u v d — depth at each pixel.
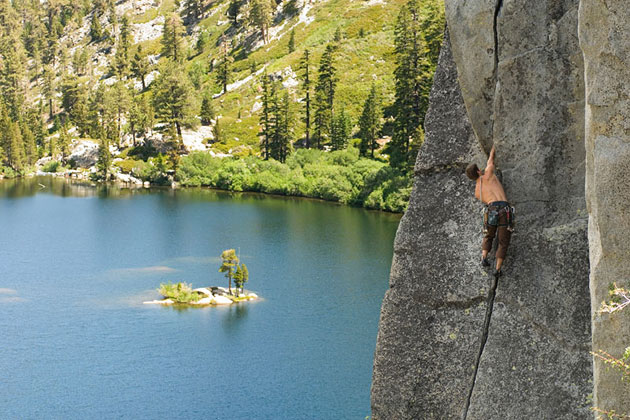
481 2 7.72
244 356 43.66
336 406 36.84
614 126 6.02
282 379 40.34
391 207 93.75
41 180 145.12
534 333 7.71
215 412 35.97
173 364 42.38
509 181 7.90
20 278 62.56
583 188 7.48
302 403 37.16
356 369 41.81
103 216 95.94
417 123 100.88
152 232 83.75
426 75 98.56
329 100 140.50
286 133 132.50
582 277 7.43
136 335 47.44
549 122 7.57
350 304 54.03
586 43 6.09
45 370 41.28
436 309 8.61
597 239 6.21
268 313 52.16
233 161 129.38
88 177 147.75
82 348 44.81
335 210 96.44
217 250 73.44
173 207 102.94
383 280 60.69
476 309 8.27
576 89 7.39
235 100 166.62
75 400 37.06
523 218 7.81
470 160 8.45
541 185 7.69
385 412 8.96
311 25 190.00
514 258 7.87
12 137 155.62
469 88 8.09
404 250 8.91
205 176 131.25
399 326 8.88
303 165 120.50
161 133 154.88
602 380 6.15
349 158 115.75
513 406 7.76
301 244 74.94
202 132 152.12
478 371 8.05
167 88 150.00
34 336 47.03
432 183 8.77
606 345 6.16
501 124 7.84
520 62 7.59
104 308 53.47
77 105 179.38
